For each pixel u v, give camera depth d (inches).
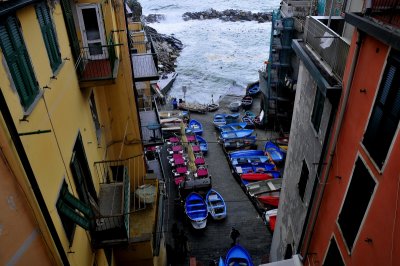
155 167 1068.5
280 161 1227.9
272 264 481.1
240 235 895.1
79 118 381.7
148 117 773.9
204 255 832.9
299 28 1128.2
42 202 239.5
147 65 679.7
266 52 2613.2
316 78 385.7
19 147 214.7
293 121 561.6
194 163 1163.3
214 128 1513.3
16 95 226.8
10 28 226.1
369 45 285.1
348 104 327.0
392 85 246.7
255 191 1047.0
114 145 590.9
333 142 358.6
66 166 318.0
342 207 333.1
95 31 431.2
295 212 519.8
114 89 549.3
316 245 420.2
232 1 4530.0
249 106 1700.3
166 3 4493.1
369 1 284.4
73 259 307.1
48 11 310.5
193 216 928.9
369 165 278.2
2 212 195.9
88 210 322.3
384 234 249.1
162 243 689.0
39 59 277.4
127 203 395.5
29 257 223.6
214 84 2090.3
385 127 255.3
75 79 378.0
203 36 3041.3
